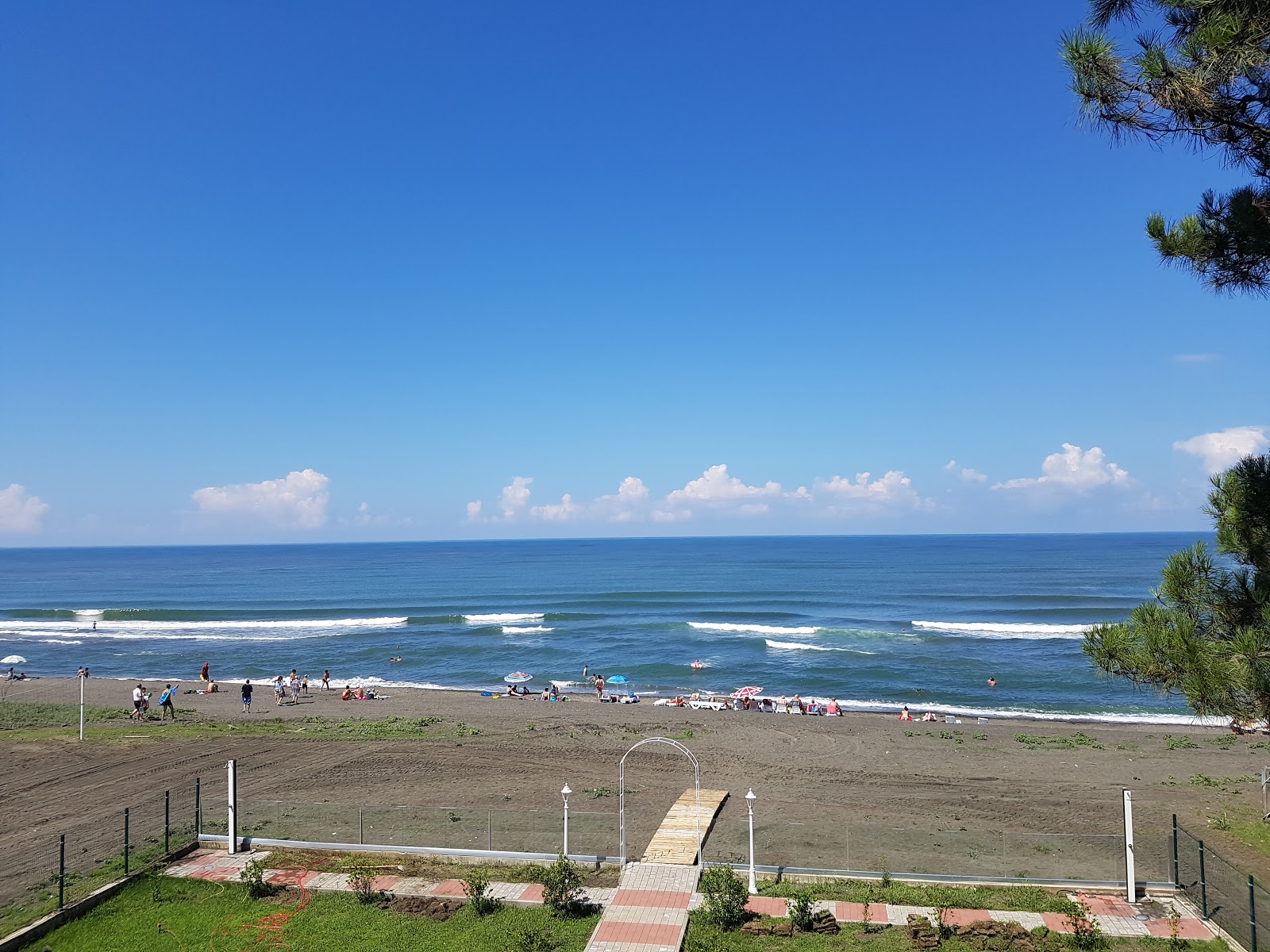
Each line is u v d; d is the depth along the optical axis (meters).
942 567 168.12
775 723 37.72
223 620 85.94
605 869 18.41
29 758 28.62
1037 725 39.53
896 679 52.34
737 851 19.75
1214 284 12.34
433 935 15.16
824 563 191.50
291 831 20.48
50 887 17.20
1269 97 10.32
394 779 26.75
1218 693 10.69
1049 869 18.12
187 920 15.82
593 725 36.38
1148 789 26.28
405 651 64.44
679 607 95.94
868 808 24.14
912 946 14.52
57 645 69.12
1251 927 13.88
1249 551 11.68
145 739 31.70
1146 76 10.28
